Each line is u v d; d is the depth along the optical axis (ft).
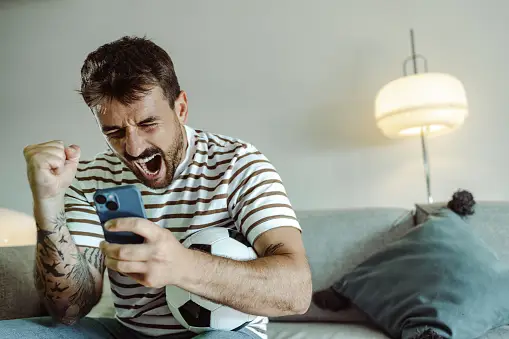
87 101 3.11
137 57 3.11
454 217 5.34
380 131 7.47
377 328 5.01
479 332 4.42
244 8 7.89
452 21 7.38
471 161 7.26
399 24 7.50
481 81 7.28
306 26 7.73
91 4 8.32
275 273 2.83
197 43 8.01
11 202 8.33
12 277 3.96
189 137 3.57
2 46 8.51
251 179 3.32
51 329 3.18
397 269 5.02
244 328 3.20
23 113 8.40
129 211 2.53
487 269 4.73
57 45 8.38
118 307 3.51
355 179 7.53
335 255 5.64
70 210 3.55
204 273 2.61
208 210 3.33
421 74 6.26
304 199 7.64
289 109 7.73
